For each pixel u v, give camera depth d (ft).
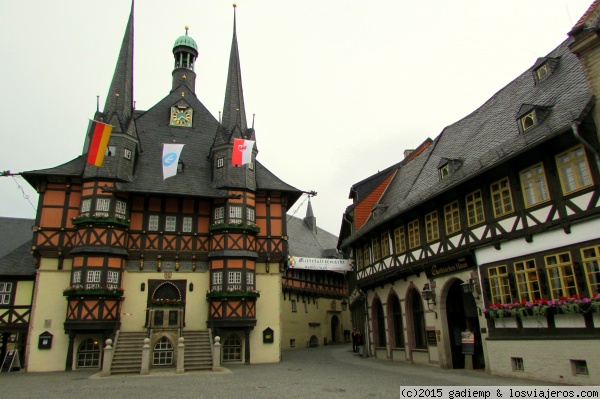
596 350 37.86
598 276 38.47
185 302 79.30
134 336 73.15
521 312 45.16
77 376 61.11
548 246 43.39
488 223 51.42
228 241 80.64
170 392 43.06
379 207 81.05
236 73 95.61
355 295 95.81
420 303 68.08
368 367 65.36
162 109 97.40
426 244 64.08
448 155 70.38
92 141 65.92
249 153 73.36
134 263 78.74
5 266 76.64
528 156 45.73
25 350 72.69
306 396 38.96
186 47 116.16
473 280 53.26
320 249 163.53
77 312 70.79
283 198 89.51
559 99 47.88
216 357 64.95
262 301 82.94
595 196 38.75
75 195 79.36
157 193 78.95
